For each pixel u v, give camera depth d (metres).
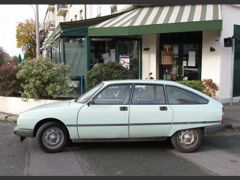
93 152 7.51
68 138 7.62
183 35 15.11
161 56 15.65
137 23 13.35
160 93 7.59
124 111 7.38
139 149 7.78
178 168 6.41
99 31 13.77
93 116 7.35
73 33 14.46
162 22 12.89
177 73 15.41
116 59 15.84
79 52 15.37
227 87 14.06
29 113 7.44
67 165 6.58
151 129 7.44
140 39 15.98
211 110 7.58
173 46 15.42
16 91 12.99
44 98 12.15
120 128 7.38
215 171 6.25
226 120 10.74
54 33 17.47
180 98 7.61
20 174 6.06
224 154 7.44
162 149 7.80
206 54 14.11
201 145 8.24
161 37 15.55
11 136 9.15
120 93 7.53
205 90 13.29
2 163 6.72
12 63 13.69
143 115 7.40
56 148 7.46
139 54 16.03
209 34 13.95
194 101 7.63
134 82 7.62
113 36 14.87
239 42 14.01
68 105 7.52
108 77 12.39
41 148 7.44
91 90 7.86
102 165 6.57
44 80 11.87
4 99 12.88
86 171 6.22
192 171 6.24
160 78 15.73
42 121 7.48
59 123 7.46
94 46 15.62
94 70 12.58
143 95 7.55
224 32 13.73
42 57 12.38
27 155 7.29
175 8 14.30
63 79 12.22
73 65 15.44
